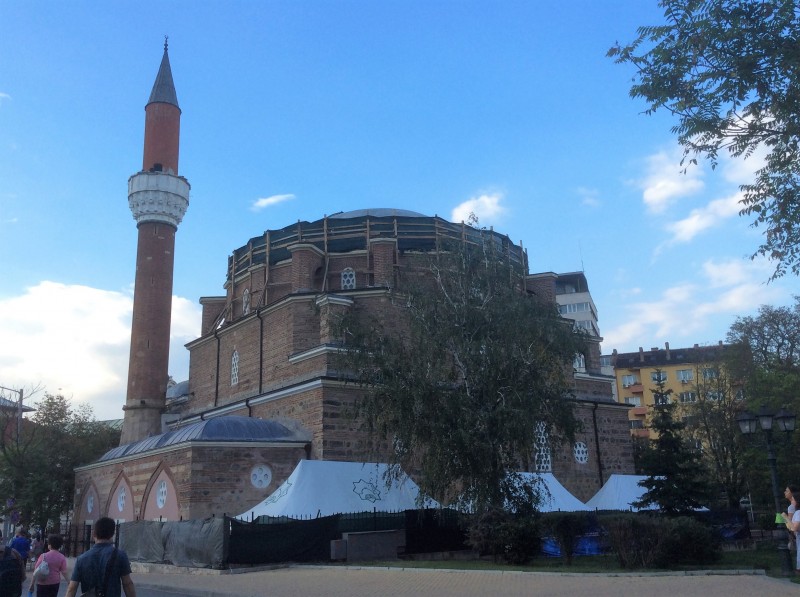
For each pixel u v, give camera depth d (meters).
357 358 26.44
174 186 51.03
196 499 30.47
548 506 33.12
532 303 27.00
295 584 20.02
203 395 44.91
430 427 24.80
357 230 42.62
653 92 17.75
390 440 33.31
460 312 26.69
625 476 40.34
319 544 27.20
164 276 49.62
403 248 41.75
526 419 24.05
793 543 21.91
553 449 27.36
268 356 39.31
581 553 27.38
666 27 17.44
